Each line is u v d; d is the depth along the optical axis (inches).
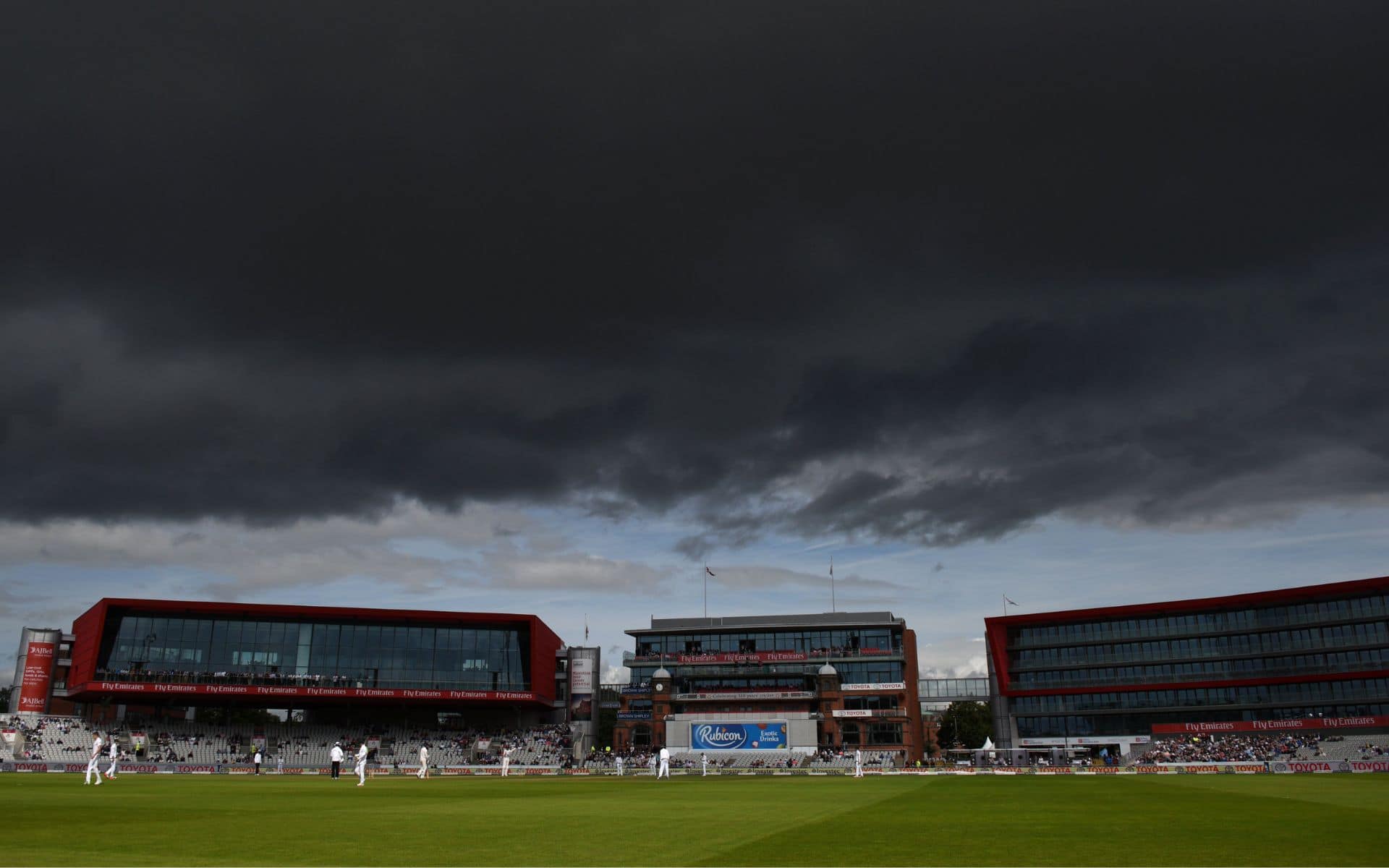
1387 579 4753.9
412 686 5191.9
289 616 5108.3
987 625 5802.2
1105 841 933.2
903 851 864.9
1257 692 5128.0
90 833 1007.0
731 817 1253.1
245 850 867.4
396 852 854.5
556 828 1082.7
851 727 5339.6
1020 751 5393.7
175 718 5017.2
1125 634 5511.8
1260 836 967.6
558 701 5920.3
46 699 5103.3
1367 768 3831.2
